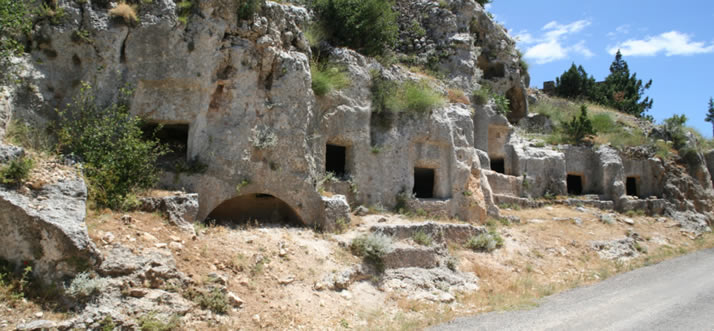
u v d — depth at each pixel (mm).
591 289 12898
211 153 11906
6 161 8594
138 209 10180
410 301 10977
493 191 20969
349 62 15844
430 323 9641
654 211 23438
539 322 9625
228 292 9008
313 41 15961
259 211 13648
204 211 11609
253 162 12359
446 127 17219
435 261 12945
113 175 10234
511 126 23609
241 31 12602
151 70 11805
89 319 7469
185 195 10680
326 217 12820
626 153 25172
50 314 7418
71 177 9211
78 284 7711
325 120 14703
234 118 12336
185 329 8039
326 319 9422
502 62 27188
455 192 17109
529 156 22953
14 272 7785
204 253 9805
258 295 9406
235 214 13242
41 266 7867
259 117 12602
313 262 10992
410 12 25094
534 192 22656
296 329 8828
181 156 12664
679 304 11031
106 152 10648
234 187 12086
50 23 11305
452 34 24391
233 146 12141
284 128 12859
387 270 11883
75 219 8305
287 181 12781
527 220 19328
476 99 23047
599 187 24062
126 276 8273
